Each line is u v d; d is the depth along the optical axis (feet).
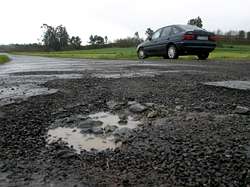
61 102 17.98
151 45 56.70
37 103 17.97
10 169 9.70
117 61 57.16
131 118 14.53
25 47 433.48
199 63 42.04
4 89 23.75
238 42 244.63
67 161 10.16
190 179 8.78
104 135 12.48
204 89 20.01
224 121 13.35
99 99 18.24
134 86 22.06
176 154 10.28
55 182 8.82
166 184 8.57
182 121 13.51
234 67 35.42
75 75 32.35
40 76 32.91
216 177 8.84
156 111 14.94
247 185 8.46
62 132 12.97
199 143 11.08
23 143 11.82
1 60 86.38
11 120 14.69
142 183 8.66
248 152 10.34
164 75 27.71
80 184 8.68
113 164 9.83
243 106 15.60
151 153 10.48
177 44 50.80
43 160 10.29
